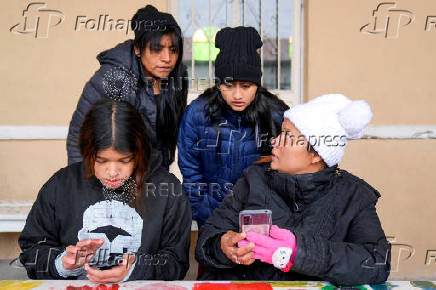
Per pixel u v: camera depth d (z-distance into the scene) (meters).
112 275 1.23
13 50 3.54
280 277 1.44
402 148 3.72
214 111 2.09
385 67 3.70
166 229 1.50
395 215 3.74
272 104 2.11
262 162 1.64
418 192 3.75
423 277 3.71
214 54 3.73
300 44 3.77
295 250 1.22
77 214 1.45
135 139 1.31
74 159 1.97
